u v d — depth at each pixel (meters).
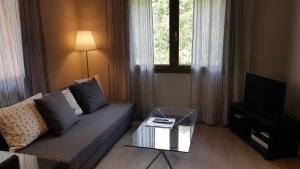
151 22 3.71
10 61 2.82
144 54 3.82
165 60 3.94
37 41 3.12
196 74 3.73
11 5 2.80
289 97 3.25
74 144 2.34
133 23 3.78
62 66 3.80
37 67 3.15
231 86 3.66
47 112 2.54
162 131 2.69
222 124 3.83
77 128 2.74
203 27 3.57
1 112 2.23
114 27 3.84
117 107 3.54
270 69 3.57
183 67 3.86
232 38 3.49
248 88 3.38
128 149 3.07
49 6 3.45
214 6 3.46
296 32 3.07
